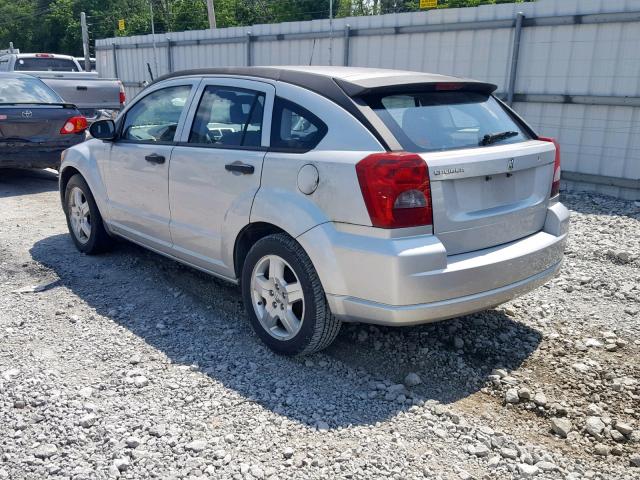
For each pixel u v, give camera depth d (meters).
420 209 3.34
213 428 3.23
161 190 4.81
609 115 8.78
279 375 3.79
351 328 4.41
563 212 4.21
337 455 3.03
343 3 35.59
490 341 4.29
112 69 19.95
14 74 10.02
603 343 4.30
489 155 3.60
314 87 3.84
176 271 5.57
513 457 3.06
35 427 3.19
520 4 9.38
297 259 3.70
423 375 3.85
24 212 7.77
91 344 4.14
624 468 3.00
